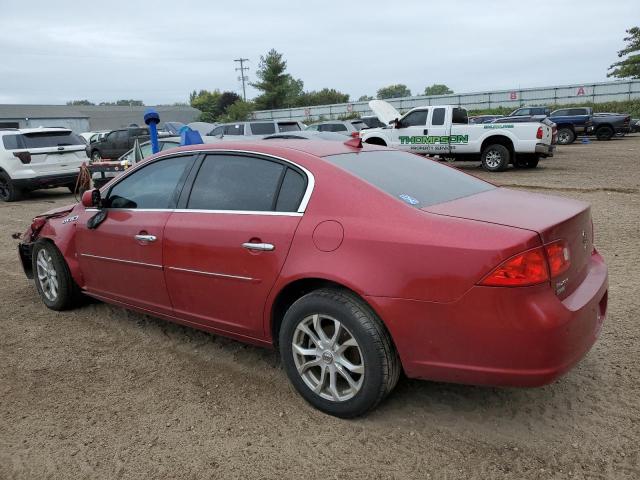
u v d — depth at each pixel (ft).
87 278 15.43
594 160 60.23
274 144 12.14
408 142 56.29
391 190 10.44
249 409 10.91
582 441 9.49
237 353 13.47
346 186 10.39
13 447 9.93
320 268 9.87
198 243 11.85
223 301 11.69
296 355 10.66
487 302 8.55
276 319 11.24
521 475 8.70
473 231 8.95
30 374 12.68
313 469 9.05
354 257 9.62
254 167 11.76
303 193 10.77
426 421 10.26
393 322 9.28
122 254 13.76
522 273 8.44
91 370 12.80
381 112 61.05
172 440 9.98
